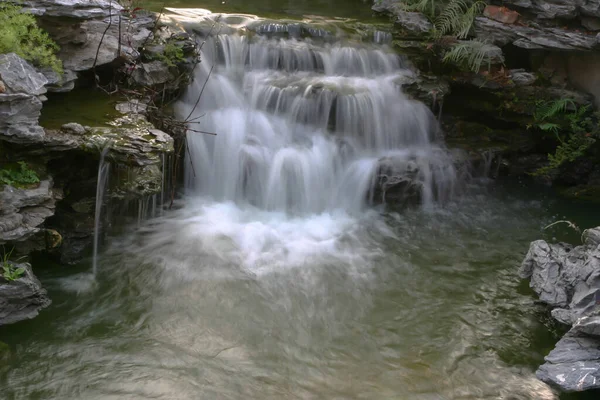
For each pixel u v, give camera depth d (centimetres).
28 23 748
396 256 877
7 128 688
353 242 902
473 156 1105
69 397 603
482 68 1132
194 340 689
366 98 1038
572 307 714
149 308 732
